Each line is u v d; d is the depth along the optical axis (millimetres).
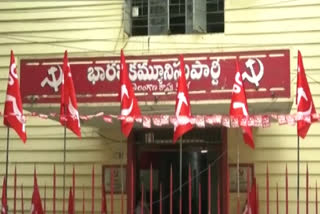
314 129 8602
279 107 7336
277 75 6980
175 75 7215
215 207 8805
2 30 9641
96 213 9047
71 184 9195
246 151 8734
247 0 8984
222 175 8750
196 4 9125
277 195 7898
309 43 8734
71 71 7469
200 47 9008
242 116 6469
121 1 9344
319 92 8609
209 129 8898
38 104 7473
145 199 9047
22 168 9367
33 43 9523
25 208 9258
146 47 9156
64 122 6941
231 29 8977
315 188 8477
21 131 6812
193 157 8953
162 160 9078
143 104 7230
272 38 8836
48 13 9547
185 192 8961
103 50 9289
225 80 7090
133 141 9094
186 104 6543
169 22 9211
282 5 8883
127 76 6684
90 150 9242
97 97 7363
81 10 9453
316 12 8773
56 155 9305
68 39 9422
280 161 8664
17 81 6863
